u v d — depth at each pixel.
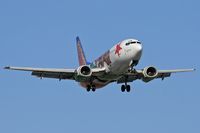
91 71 194.62
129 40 190.50
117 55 191.62
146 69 195.88
